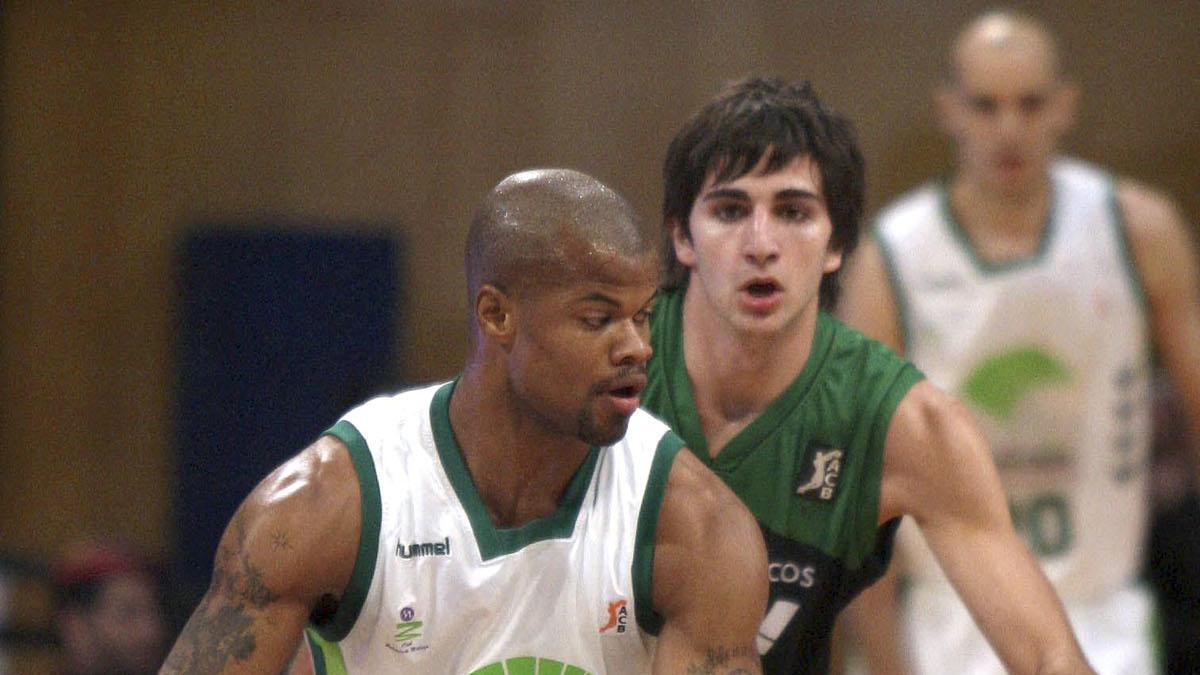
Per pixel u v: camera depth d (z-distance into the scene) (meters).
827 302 9.76
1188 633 16.97
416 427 7.96
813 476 9.34
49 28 22.62
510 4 22.64
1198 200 22.58
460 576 7.75
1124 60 22.59
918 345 14.91
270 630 7.56
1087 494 14.72
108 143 22.73
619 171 22.64
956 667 14.45
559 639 7.77
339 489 7.73
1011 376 14.72
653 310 9.82
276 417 22.62
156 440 22.84
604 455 8.02
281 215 22.73
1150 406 15.63
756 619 7.82
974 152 14.63
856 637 14.33
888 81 22.45
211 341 22.64
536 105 22.67
